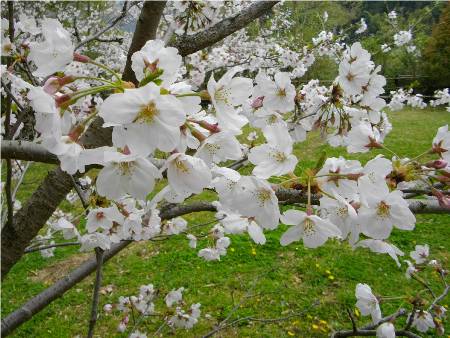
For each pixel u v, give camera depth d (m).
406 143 10.30
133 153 0.92
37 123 1.01
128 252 6.02
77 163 1.04
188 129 1.13
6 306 4.89
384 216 1.21
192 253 5.83
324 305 4.68
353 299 4.73
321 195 1.27
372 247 1.56
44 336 4.45
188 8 2.33
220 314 4.60
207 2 2.33
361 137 1.72
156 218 2.31
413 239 6.07
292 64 5.03
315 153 6.90
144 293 3.75
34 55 1.07
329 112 2.25
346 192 1.24
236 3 3.43
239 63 4.90
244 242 6.03
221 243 3.71
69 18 7.18
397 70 11.62
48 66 1.06
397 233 6.23
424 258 3.18
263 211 1.16
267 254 5.76
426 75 14.73
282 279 5.20
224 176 1.24
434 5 4.96
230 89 1.15
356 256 5.62
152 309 3.71
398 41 4.71
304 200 1.27
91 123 1.72
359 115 2.21
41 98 0.98
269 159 1.17
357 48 1.98
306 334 4.29
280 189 1.25
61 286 2.17
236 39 6.32
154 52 1.05
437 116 13.22
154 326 4.46
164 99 0.90
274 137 1.18
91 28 7.37
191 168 1.10
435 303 2.52
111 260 5.83
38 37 3.34
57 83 1.05
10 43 2.08
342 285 5.05
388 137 10.88
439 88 15.03
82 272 2.23
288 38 6.37
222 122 1.12
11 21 2.05
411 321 2.40
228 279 5.23
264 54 5.42
